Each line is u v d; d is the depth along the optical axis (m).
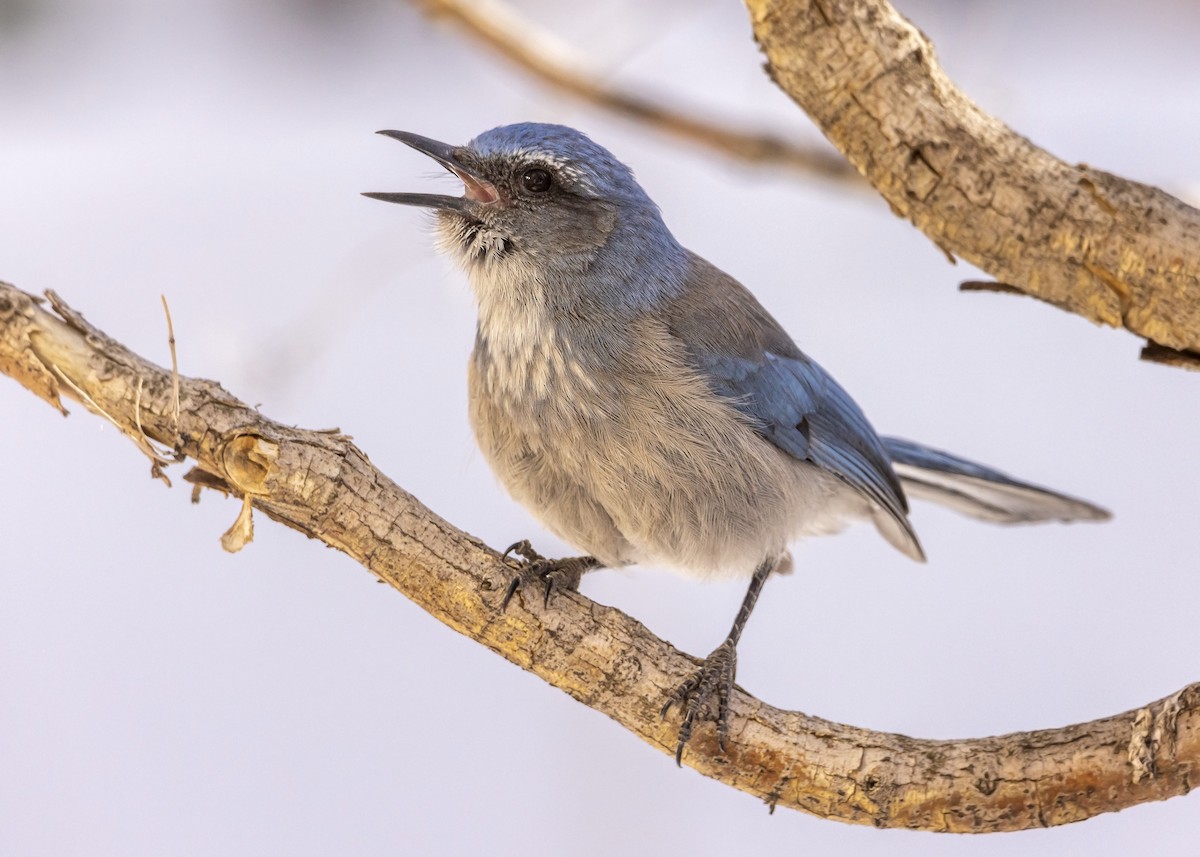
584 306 10.66
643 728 8.74
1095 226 7.81
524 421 10.59
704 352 10.79
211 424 7.67
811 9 7.62
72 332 7.56
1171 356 8.23
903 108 7.77
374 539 8.23
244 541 7.89
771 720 8.66
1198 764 7.71
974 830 8.31
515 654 8.64
